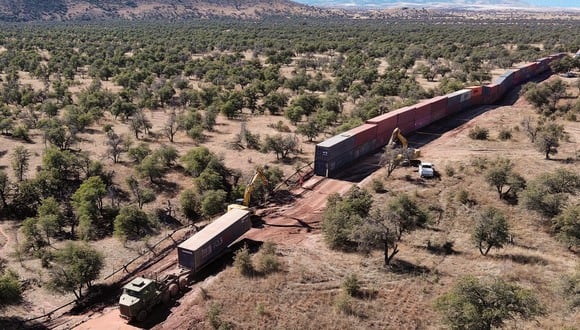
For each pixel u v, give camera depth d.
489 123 91.62
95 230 52.25
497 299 31.58
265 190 60.34
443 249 45.62
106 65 137.75
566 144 76.50
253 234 50.19
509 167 60.03
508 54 171.12
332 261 43.53
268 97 101.50
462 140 80.69
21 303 39.06
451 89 112.06
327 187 62.22
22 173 63.50
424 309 36.16
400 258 43.88
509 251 45.12
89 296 40.16
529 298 31.67
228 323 34.34
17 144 75.12
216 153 73.81
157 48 179.75
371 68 138.75
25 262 46.31
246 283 39.81
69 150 72.44
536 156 71.31
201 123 85.81
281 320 35.16
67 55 160.38
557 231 48.41
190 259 41.47
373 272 41.41
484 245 45.88
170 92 104.94
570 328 32.25
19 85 112.06
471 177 63.19
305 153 75.06
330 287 39.34
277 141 72.12
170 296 38.78
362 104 97.50
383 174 65.56
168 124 82.00
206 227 46.00
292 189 62.41
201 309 36.88
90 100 95.12
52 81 126.00
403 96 109.62
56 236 52.16
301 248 46.31
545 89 104.69
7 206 57.53
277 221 53.50
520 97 116.12
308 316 35.59
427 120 89.62
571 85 120.94
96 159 69.50
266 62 163.38
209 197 56.03
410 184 61.53
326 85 120.06
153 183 63.56
